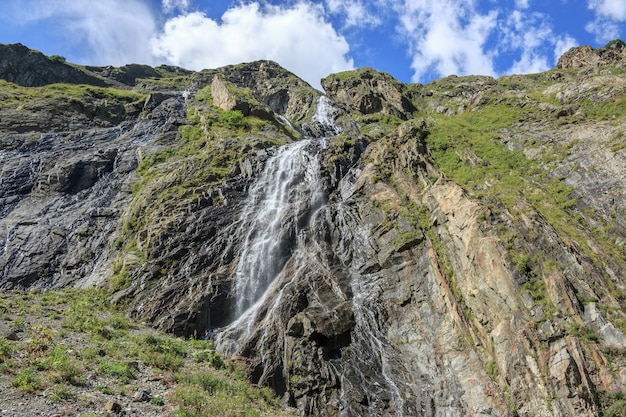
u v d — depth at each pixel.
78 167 36.62
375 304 21.38
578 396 13.66
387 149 30.55
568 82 40.69
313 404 17.88
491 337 16.98
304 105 65.12
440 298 19.59
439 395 17.06
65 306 22.06
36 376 12.88
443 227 22.36
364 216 25.98
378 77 66.31
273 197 31.17
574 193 22.62
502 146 29.20
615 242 19.38
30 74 69.00
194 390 14.94
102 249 29.00
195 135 42.16
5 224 30.62
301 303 22.50
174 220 28.16
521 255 18.11
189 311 22.80
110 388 13.59
